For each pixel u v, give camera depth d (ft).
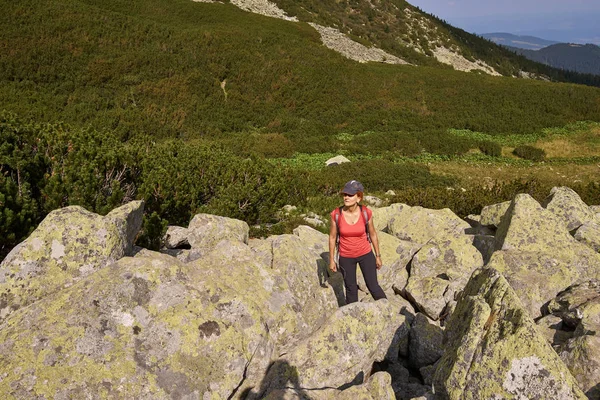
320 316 16.05
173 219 30.91
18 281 12.95
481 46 356.18
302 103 115.24
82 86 93.50
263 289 14.76
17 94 83.82
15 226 19.58
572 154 96.78
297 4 223.10
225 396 11.07
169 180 30.19
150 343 11.02
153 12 142.41
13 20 98.94
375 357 14.82
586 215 26.05
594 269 20.30
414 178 72.38
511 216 22.70
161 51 112.57
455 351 12.16
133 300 11.62
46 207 22.53
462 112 120.06
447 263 22.80
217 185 36.42
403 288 22.11
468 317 12.87
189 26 136.77
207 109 100.89
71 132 30.83
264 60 123.75
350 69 133.08
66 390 9.74
